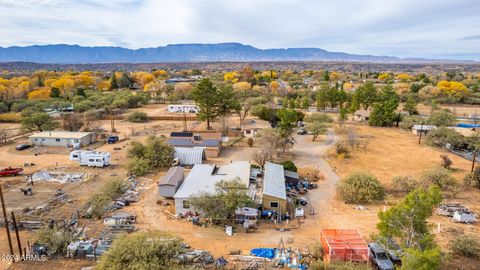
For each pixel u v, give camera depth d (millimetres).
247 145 62656
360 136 71688
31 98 114000
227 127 74438
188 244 27641
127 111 96750
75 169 47719
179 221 31969
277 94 136000
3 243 27656
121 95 111438
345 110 85188
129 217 31875
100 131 71000
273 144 53281
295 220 32406
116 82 155250
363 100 99125
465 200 36938
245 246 27469
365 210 34812
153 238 22891
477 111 102750
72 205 35125
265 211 32906
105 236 28531
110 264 20828
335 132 76438
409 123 78938
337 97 105188
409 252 20000
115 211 34000
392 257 24328
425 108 110750
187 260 24703
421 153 57938
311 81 194125
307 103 110500
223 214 30672
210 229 30375
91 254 25812
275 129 61812
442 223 31719
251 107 95375
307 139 69125
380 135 73000
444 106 114562
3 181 42344
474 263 24781
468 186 41156
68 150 57750
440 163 51625
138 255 20984
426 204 22828
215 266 24562
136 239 22359
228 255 26062
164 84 158500
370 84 100062
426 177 39344
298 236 29188
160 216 33000
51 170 47250
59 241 26219
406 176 41938
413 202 23125
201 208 30938
